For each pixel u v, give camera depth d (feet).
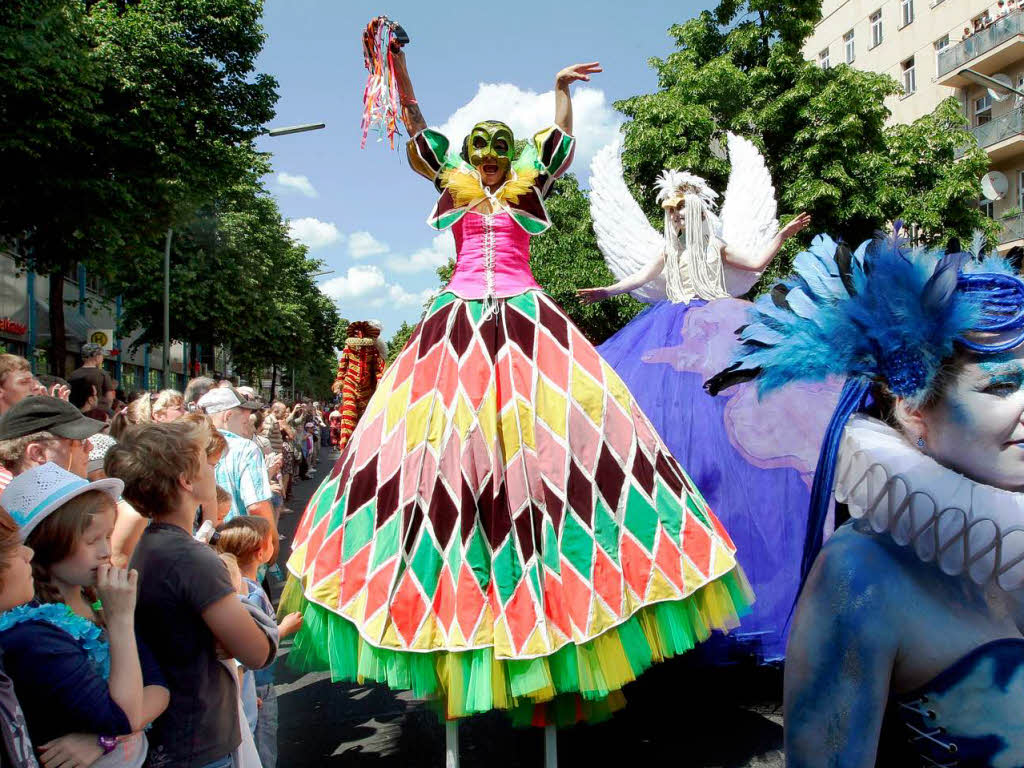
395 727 13.61
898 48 88.99
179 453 8.06
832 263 4.94
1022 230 72.79
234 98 54.90
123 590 6.84
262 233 91.40
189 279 79.00
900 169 50.62
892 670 4.29
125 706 6.58
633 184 52.85
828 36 100.94
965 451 4.30
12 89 37.45
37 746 6.46
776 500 13.85
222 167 52.37
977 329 4.28
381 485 10.78
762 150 51.29
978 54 75.51
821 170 49.65
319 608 10.50
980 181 54.95
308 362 142.51
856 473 4.45
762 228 19.65
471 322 11.63
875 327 4.47
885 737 4.47
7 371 12.94
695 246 16.94
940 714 4.17
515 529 10.21
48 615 6.66
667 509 10.77
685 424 14.64
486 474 10.61
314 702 14.98
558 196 66.44
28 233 48.21
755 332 5.26
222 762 7.72
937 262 4.55
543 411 10.91
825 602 4.39
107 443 13.09
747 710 13.48
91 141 44.78
